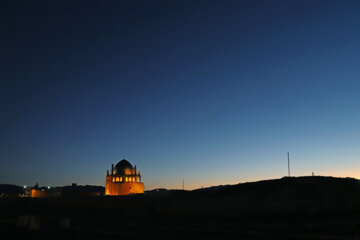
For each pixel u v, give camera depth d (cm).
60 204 5069
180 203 4628
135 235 2892
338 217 3584
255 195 4756
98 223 3619
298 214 3744
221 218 3753
